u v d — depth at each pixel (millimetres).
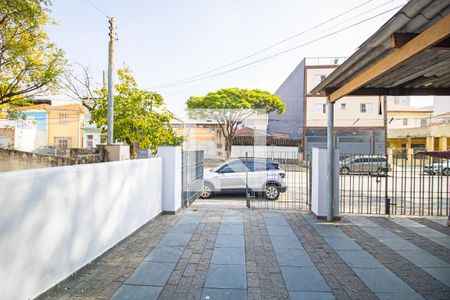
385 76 5633
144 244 4875
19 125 26422
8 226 2609
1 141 26516
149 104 12125
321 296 3244
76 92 14219
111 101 10688
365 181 15328
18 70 10453
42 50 10602
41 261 3025
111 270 3859
